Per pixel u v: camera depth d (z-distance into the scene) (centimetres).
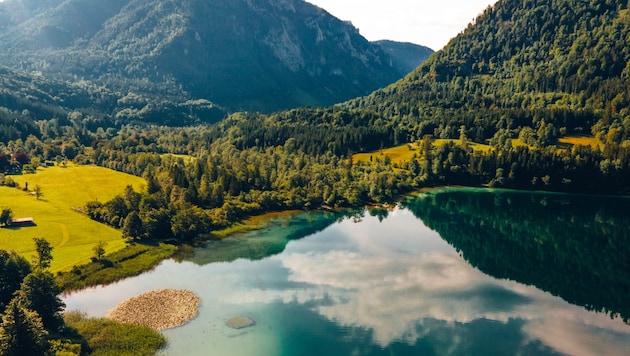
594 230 14438
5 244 9838
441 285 9344
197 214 12731
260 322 7444
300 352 6562
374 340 6969
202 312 7756
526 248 12369
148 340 6681
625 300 8812
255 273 9706
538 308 8338
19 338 5353
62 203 13450
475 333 7306
